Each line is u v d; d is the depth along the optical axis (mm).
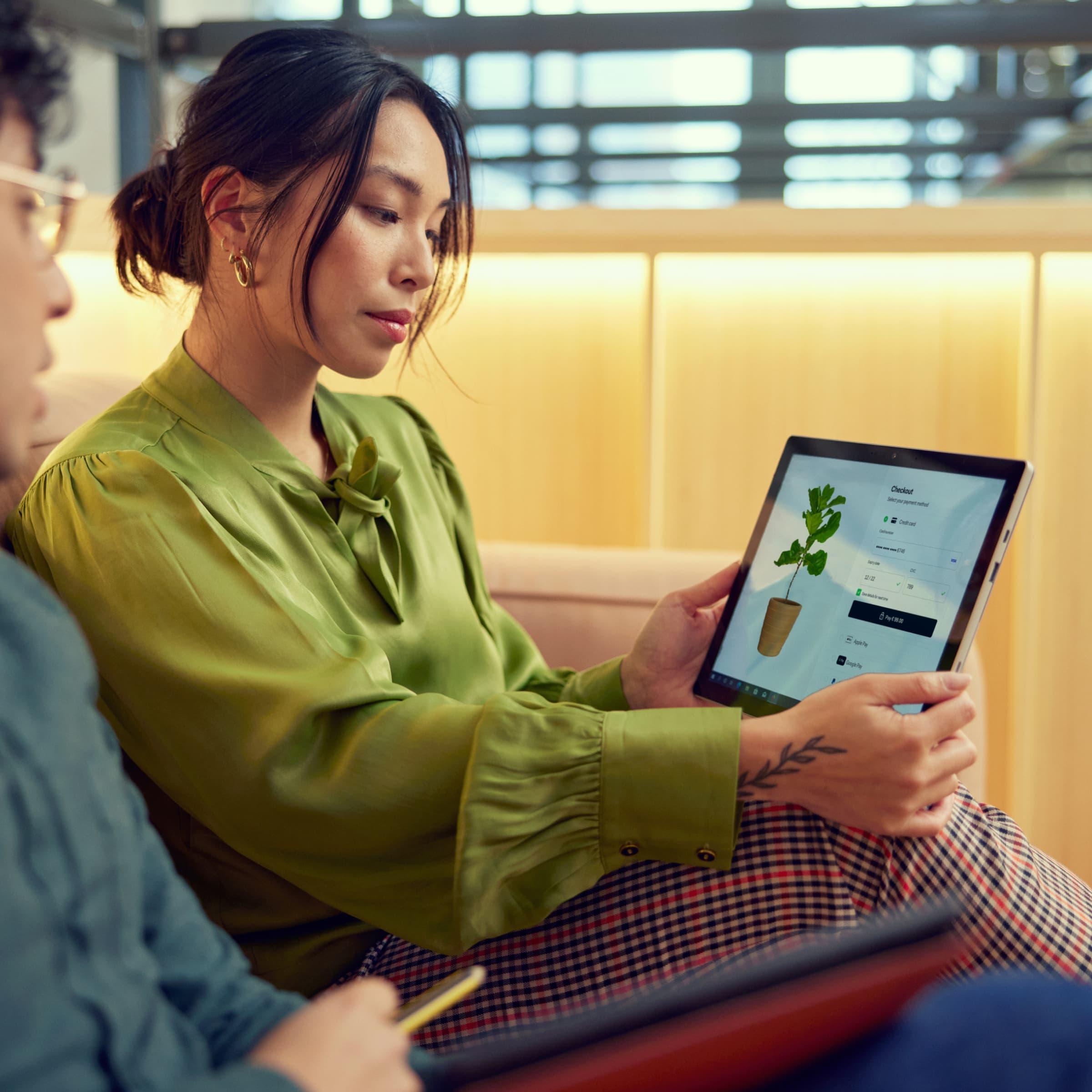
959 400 1706
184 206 882
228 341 874
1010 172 4992
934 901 486
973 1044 478
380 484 905
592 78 4082
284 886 816
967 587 805
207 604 740
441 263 1031
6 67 440
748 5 2531
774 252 1627
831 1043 456
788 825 757
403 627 898
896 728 715
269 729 718
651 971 753
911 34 2322
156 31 2432
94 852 430
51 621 463
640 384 1782
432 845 746
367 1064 407
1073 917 754
